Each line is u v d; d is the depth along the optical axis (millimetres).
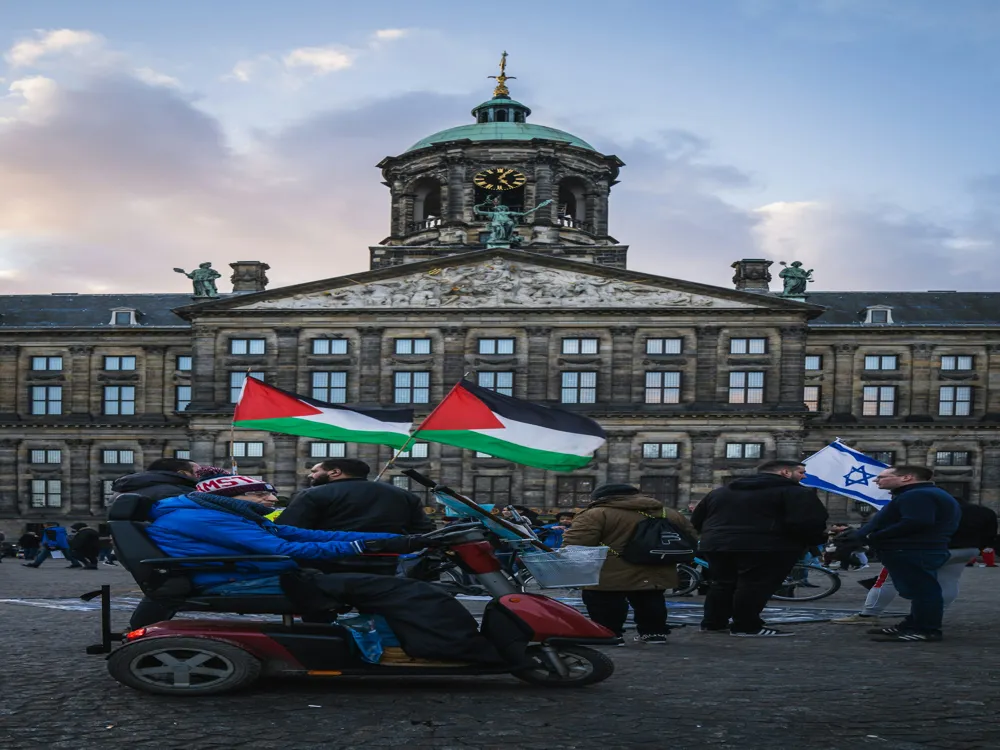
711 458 71438
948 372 77875
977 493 77000
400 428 22266
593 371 72250
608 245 79562
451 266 73438
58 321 82688
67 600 22281
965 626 17516
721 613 16500
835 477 28906
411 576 11250
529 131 82562
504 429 19266
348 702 9695
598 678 10625
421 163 81750
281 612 10219
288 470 73062
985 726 8984
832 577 23297
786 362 71562
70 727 8680
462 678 11047
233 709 9352
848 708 9711
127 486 11836
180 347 80375
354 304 73500
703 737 8508
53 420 79812
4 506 79625
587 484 72000
